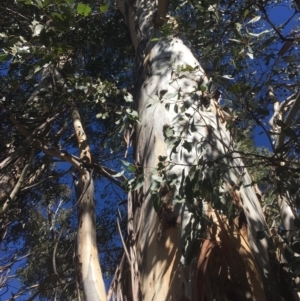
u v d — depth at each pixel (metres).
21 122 4.86
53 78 4.76
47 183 6.69
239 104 3.20
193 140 3.00
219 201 2.40
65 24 3.17
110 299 3.06
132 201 3.32
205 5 3.52
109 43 6.61
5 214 5.14
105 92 4.02
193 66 3.85
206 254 2.33
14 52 3.33
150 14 5.02
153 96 3.66
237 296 2.23
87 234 3.63
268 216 4.41
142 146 3.41
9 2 5.71
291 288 2.37
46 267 6.14
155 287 2.50
